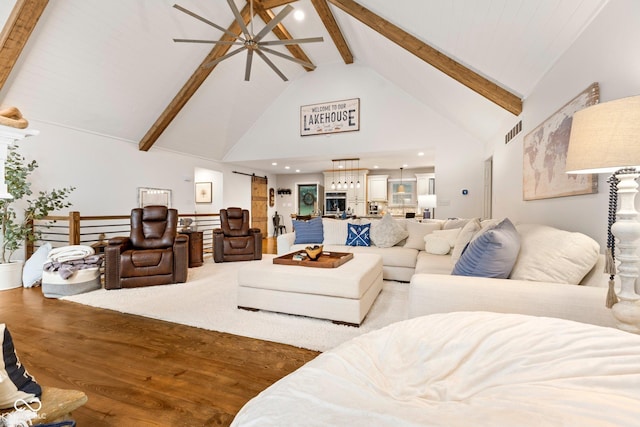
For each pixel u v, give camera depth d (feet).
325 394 2.31
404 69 15.58
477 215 18.44
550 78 8.29
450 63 11.27
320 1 14.40
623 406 1.94
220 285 12.05
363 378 2.57
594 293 4.38
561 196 7.50
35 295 10.86
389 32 11.63
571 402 2.01
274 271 8.54
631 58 5.01
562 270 5.09
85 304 9.77
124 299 10.23
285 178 35.24
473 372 2.68
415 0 9.43
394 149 20.03
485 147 18.03
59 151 14.64
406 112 19.76
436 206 18.92
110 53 13.33
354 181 30.48
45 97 13.21
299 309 8.27
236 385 5.38
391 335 3.30
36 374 5.70
